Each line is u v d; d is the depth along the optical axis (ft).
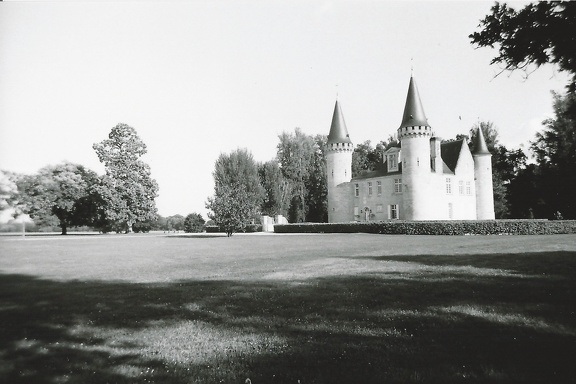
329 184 222.07
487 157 202.69
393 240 105.40
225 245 104.12
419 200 178.70
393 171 196.54
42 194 203.82
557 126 163.12
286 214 274.36
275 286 37.83
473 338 21.30
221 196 162.71
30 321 27.30
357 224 160.04
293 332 23.32
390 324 24.18
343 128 221.66
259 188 255.70
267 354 19.98
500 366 17.65
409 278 39.29
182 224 302.04
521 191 197.67
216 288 38.06
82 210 217.77
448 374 16.92
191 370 18.35
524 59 29.86
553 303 27.99
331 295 32.53
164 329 24.85
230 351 20.58
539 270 41.73
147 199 210.59
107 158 207.82
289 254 71.92
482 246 74.13
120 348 21.59
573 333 21.62
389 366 17.95
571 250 60.59
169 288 38.96
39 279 47.44
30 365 19.29
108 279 46.78
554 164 171.63
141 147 214.28
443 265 48.06
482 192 202.18
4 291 38.83
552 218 186.19
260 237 149.18
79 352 21.02
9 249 98.27
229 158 256.52
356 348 20.29
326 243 100.37
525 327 22.85
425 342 20.90
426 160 180.14
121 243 122.42
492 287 33.53
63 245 114.21
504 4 28.14
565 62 29.12
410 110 182.60
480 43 30.25
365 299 30.71
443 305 28.17
